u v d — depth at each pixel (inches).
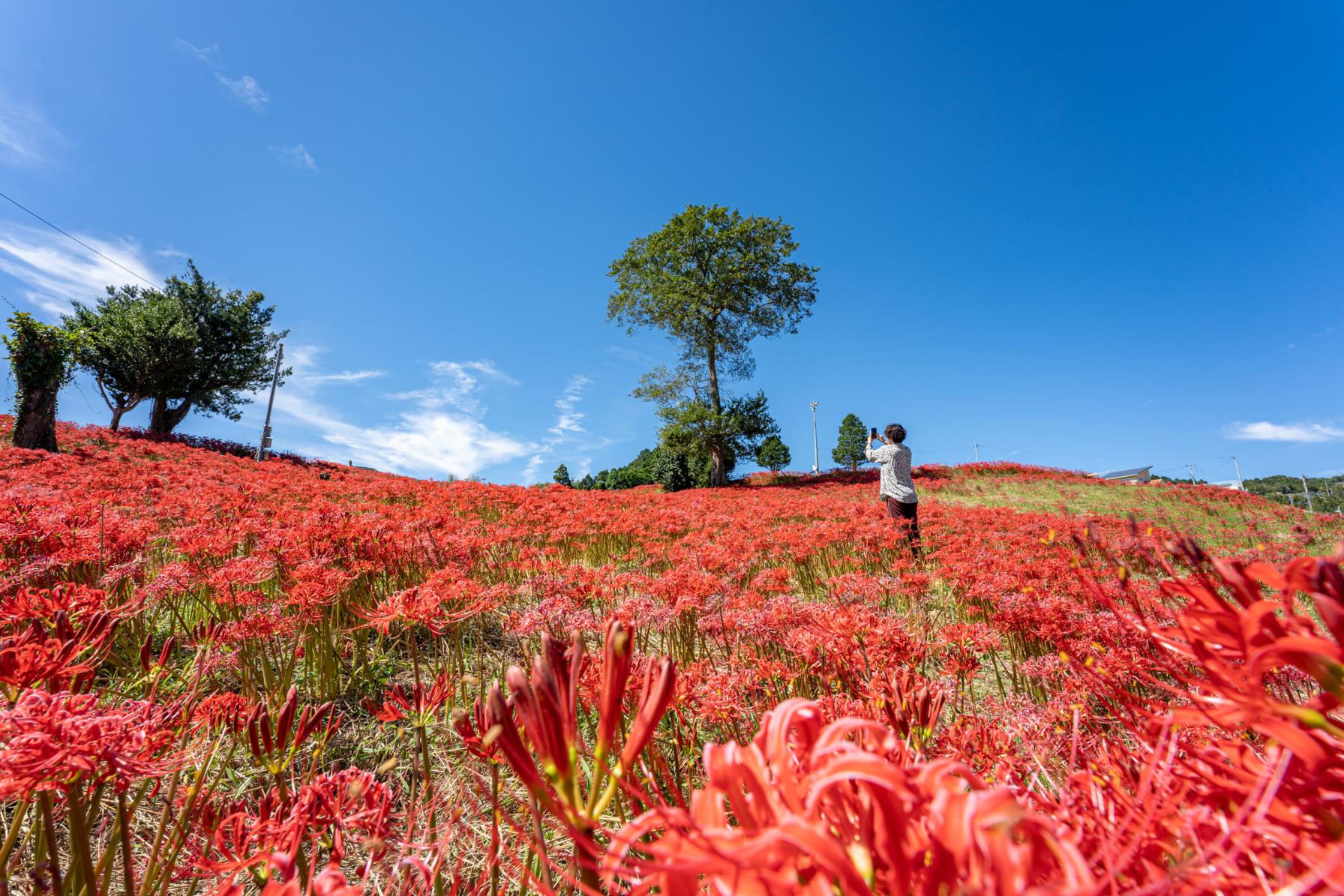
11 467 362.6
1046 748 59.6
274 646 120.3
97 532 131.4
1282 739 21.6
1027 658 120.8
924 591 161.0
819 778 18.5
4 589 91.5
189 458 609.0
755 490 834.2
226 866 46.9
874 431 329.1
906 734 55.8
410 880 52.2
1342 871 18.9
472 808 73.9
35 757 37.5
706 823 20.0
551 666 27.7
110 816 68.6
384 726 99.0
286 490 378.0
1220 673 25.2
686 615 138.3
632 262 1300.4
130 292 1074.1
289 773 83.1
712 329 1259.8
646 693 27.8
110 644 81.7
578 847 25.6
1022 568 172.1
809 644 95.3
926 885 18.0
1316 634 22.3
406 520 218.2
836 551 274.1
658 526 325.7
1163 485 767.1
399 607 74.0
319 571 115.6
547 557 248.2
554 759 25.7
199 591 135.9
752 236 1262.3
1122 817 29.0
